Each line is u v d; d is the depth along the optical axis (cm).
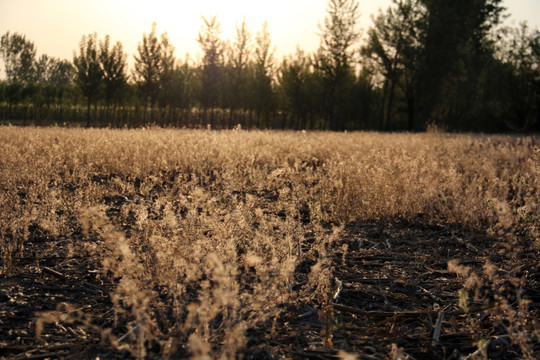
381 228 498
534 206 449
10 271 325
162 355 223
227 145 985
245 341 240
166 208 359
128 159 858
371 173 616
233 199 405
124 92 3791
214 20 3734
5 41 5856
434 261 397
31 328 250
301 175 725
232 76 4197
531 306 306
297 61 4459
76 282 315
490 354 246
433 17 3922
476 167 869
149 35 3747
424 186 595
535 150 621
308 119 5081
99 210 410
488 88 4591
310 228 479
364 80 4841
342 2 4262
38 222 428
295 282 329
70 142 1055
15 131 1323
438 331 268
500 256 400
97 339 239
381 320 288
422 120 4097
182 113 4141
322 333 254
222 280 207
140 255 316
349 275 361
